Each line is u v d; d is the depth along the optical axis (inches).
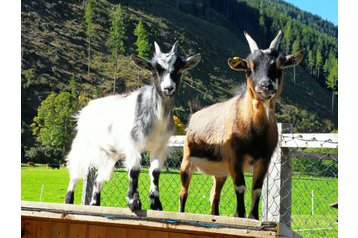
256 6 2731.3
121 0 2282.2
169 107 109.3
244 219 87.1
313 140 112.3
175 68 107.3
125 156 114.0
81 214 96.9
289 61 108.8
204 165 122.4
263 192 118.6
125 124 113.6
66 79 1562.5
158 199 110.0
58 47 1740.9
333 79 2191.2
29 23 1827.0
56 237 106.3
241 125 111.7
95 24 1985.7
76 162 131.2
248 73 110.2
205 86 1660.9
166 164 142.9
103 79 1632.6
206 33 2332.7
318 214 147.3
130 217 93.8
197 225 89.5
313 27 2960.1
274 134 111.3
